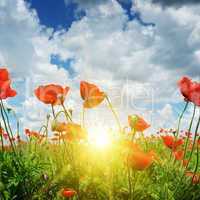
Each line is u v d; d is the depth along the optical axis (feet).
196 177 2.21
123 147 1.81
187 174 2.27
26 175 2.02
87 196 1.96
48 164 2.17
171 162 2.46
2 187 1.89
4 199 1.87
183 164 2.39
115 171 2.05
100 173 2.07
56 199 1.93
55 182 1.98
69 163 2.12
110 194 1.90
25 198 1.95
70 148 2.21
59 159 2.20
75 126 1.99
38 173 2.08
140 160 1.60
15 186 1.99
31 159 2.16
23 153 2.35
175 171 2.36
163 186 2.00
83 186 1.97
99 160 2.10
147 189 1.99
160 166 2.35
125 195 1.94
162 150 3.47
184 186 2.10
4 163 2.07
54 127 2.01
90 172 2.06
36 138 2.63
